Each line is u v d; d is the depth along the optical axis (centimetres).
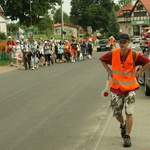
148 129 789
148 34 3859
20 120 948
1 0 6906
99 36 9431
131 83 670
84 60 3416
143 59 664
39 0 6919
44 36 7812
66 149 691
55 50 3206
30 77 2038
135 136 739
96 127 848
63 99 1248
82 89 1473
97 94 1336
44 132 820
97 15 10438
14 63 3058
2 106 1160
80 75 2020
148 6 10250
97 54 4509
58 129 842
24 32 3688
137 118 897
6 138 782
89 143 723
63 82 1725
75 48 3281
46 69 2541
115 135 757
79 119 938
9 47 2828
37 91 1462
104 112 1014
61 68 2569
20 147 714
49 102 1198
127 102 669
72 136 779
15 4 6794
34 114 1016
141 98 1216
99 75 1991
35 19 7056
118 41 660
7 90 1532
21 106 1145
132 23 10575
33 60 2598
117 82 673
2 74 2325
